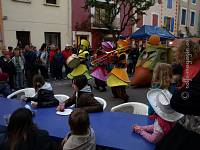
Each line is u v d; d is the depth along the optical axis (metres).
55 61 11.70
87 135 2.32
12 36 14.13
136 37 15.35
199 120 1.99
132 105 4.06
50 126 2.93
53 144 2.26
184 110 1.90
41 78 3.89
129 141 2.46
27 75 9.85
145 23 23.98
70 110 3.54
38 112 3.49
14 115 2.12
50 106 3.76
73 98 3.75
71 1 17.16
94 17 18.48
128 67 13.51
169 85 2.73
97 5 16.92
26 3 14.62
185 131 2.03
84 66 8.68
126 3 17.58
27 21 14.77
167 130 2.30
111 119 3.14
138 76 9.72
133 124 2.95
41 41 15.62
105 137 2.57
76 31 17.72
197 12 31.88
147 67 9.57
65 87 9.78
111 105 7.00
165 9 26.58
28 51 9.96
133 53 13.39
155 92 2.58
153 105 2.39
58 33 16.64
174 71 2.58
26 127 2.11
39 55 11.20
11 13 13.99
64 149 2.30
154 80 2.85
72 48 12.17
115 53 7.45
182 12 29.41
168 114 2.29
